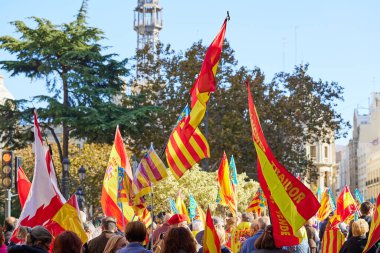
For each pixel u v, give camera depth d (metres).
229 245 22.88
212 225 14.95
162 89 65.19
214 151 62.44
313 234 23.47
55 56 60.81
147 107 59.72
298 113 68.75
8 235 20.09
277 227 14.74
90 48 60.22
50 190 17.81
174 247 13.49
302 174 68.56
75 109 58.06
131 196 21.88
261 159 14.85
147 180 21.69
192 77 64.31
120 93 61.56
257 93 64.56
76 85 58.69
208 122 62.78
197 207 27.70
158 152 62.78
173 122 63.16
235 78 64.19
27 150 86.50
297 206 14.48
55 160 85.56
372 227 15.95
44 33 60.12
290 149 67.50
